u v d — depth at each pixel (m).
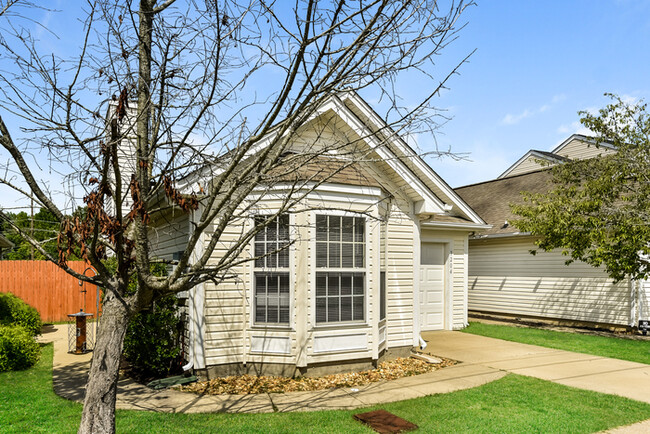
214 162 4.01
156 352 7.28
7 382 6.98
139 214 3.39
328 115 8.03
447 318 13.26
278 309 7.42
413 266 9.21
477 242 16.89
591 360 8.76
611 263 10.80
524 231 12.79
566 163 13.16
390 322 8.84
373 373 7.65
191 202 3.76
